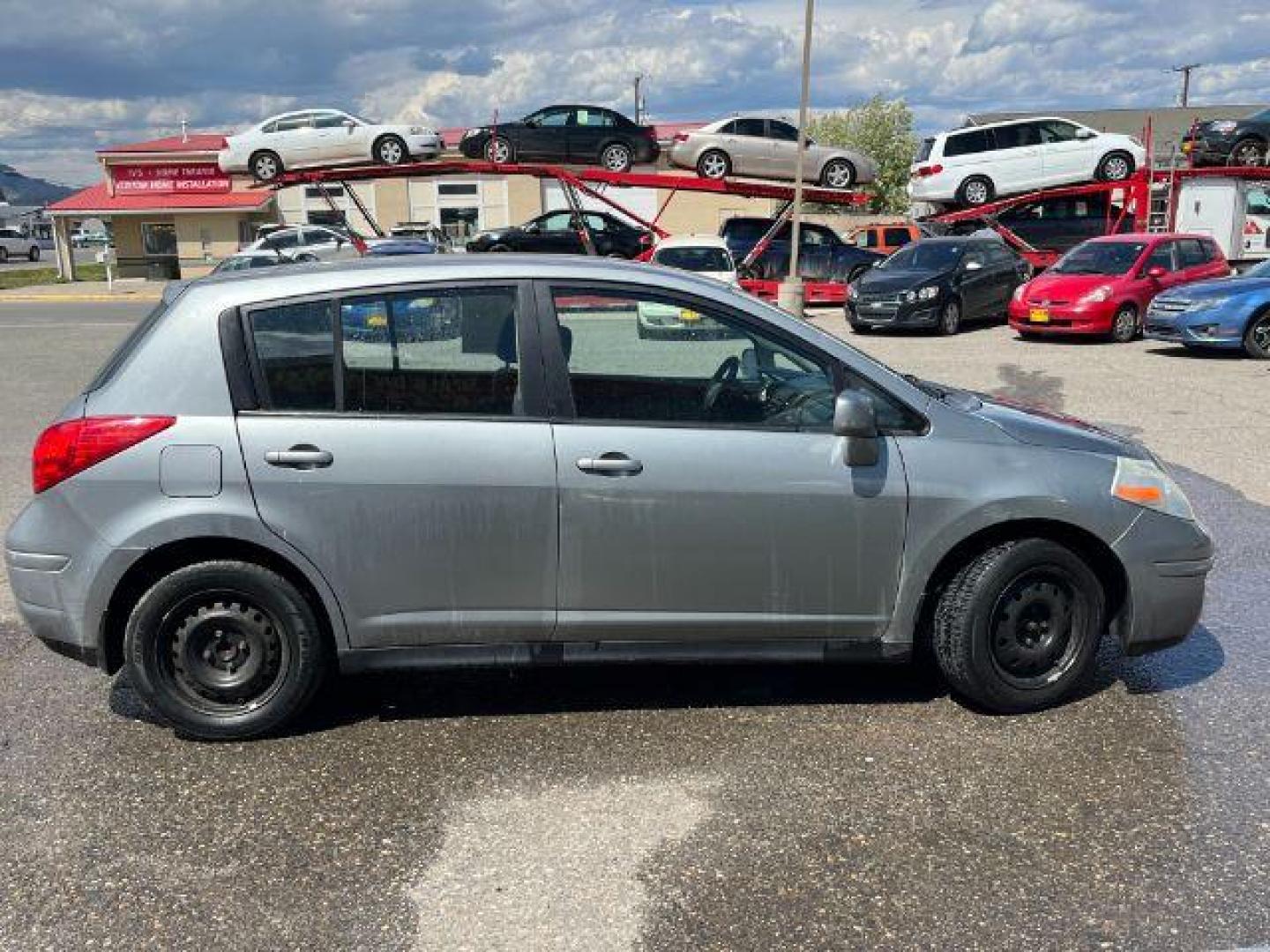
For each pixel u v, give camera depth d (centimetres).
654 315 392
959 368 1435
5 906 303
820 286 2380
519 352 388
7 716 427
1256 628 507
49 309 2859
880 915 295
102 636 385
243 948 284
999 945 282
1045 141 2273
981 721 411
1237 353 1505
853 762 380
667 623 396
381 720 418
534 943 284
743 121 2323
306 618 390
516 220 4303
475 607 391
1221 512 714
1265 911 294
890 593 401
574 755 388
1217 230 2292
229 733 396
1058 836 332
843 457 391
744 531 390
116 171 4197
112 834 340
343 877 315
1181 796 354
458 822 344
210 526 377
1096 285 1639
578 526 387
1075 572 407
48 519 384
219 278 402
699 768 377
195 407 380
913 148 6084
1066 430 423
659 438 387
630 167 2386
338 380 385
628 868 318
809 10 2039
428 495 382
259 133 2450
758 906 299
